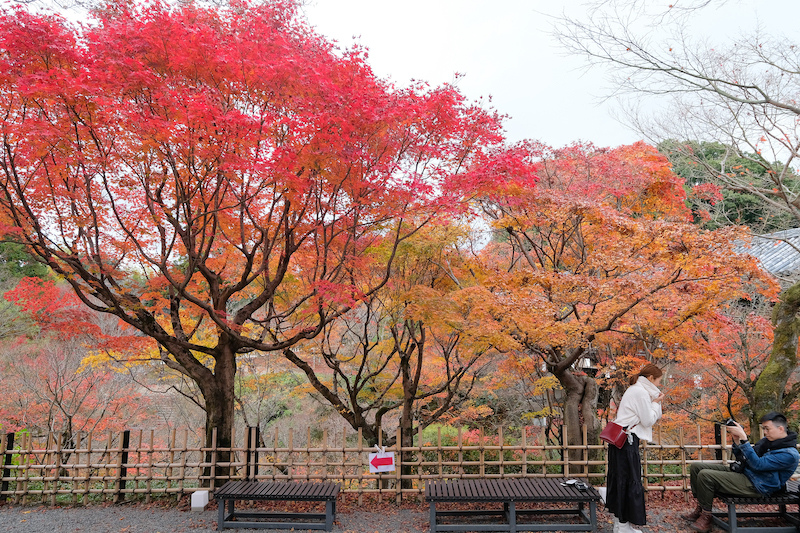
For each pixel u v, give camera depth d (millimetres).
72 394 12031
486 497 5367
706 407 10727
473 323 7500
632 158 8633
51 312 7578
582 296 6211
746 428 10531
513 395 13789
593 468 6828
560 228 7926
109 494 6730
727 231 5688
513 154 5840
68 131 5383
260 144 5555
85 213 6730
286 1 5910
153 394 15570
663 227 6000
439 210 6137
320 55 5754
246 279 7113
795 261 11945
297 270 8562
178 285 6402
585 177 8453
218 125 4961
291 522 5859
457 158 6426
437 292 8305
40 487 7066
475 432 12078
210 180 6332
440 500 5391
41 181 6133
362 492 6633
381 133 5668
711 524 5270
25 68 5062
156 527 5754
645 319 6742
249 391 14156
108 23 5316
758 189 7969
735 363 9523
